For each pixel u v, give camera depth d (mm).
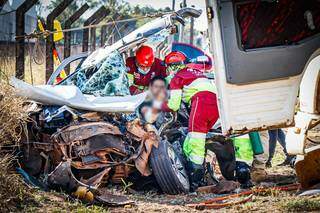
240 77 14219
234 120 14289
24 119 15117
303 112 14766
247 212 13625
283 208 13648
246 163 17359
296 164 15602
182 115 18156
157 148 16156
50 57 25844
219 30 14188
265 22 14281
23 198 13406
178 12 20812
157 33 19906
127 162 15922
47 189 14914
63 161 15016
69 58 20875
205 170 17781
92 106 16125
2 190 13023
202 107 16891
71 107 16109
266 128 14367
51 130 16078
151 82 18328
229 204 14641
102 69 17438
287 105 14375
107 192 15188
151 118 17812
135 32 19734
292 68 14328
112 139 15617
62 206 13516
